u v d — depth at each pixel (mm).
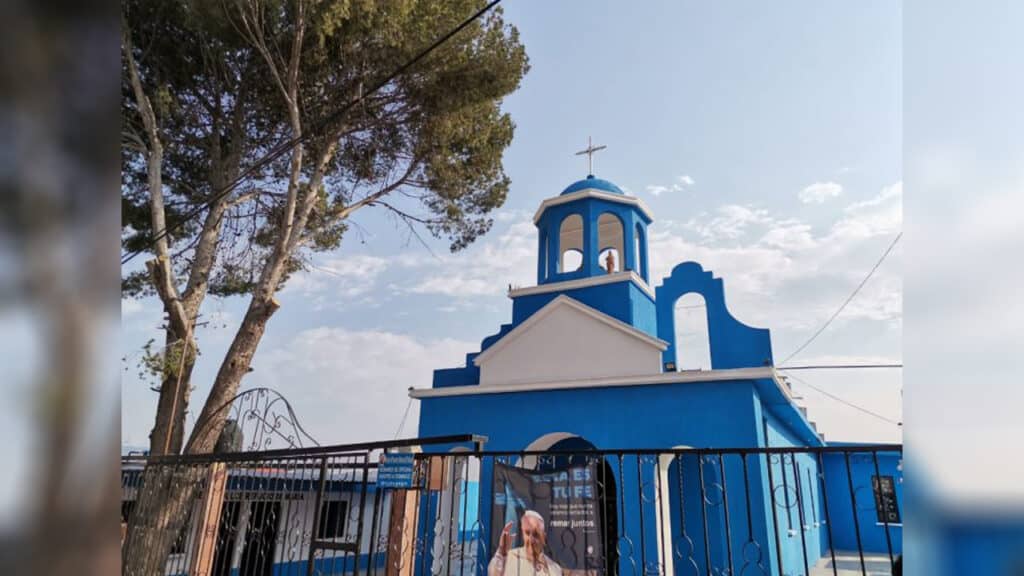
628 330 10984
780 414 12000
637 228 13977
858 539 3752
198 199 11320
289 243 10070
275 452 6250
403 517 6012
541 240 14164
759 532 9008
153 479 7078
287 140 11234
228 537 6691
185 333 9117
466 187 13297
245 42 10250
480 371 12211
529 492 5582
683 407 9992
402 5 9852
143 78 10305
